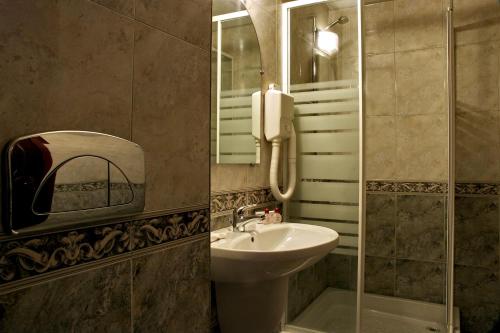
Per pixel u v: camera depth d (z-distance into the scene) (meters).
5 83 0.38
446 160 2.23
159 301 0.59
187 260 0.65
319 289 1.91
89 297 0.47
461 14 2.18
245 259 1.04
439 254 2.25
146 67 0.56
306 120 1.98
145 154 0.56
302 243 1.47
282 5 2.02
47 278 0.42
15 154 0.39
